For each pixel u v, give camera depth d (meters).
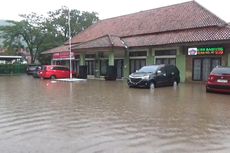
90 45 33.19
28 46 54.19
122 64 34.38
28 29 52.84
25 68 53.03
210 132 8.60
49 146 7.14
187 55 27.61
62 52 39.53
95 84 26.47
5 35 53.31
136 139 7.81
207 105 13.58
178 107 12.98
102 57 36.62
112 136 8.09
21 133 8.46
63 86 24.41
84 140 7.68
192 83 26.77
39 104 13.99
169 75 23.59
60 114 11.37
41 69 36.53
